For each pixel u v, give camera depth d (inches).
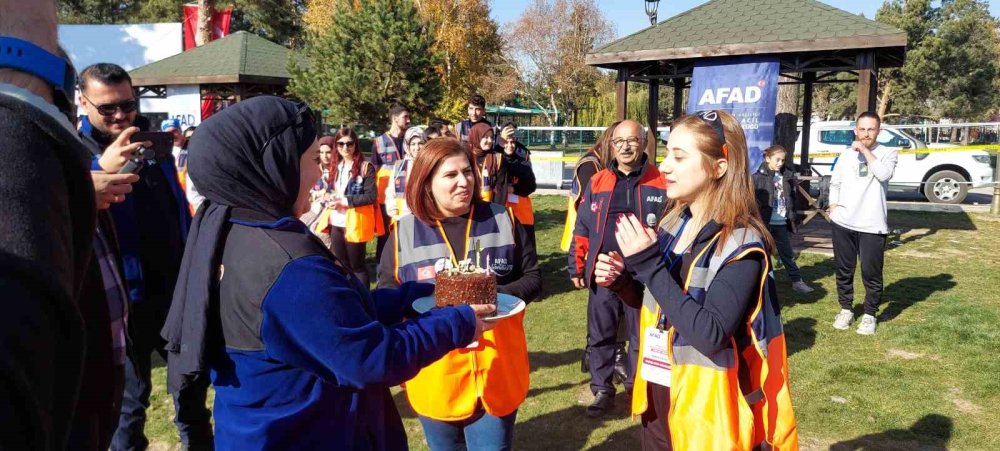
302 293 60.2
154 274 132.6
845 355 216.4
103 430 43.0
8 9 34.8
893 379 195.6
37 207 29.8
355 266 258.7
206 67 663.1
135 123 143.9
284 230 64.4
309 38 783.7
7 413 26.3
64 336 30.8
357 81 677.9
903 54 391.2
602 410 175.9
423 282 101.4
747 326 85.6
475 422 107.9
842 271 243.1
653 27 404.8
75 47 828.0
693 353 85.7
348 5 733.9
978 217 526.3
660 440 96.3
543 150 1177.4
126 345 108.5
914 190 712.4
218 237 64.1
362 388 63.1
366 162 256.8
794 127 489.1
